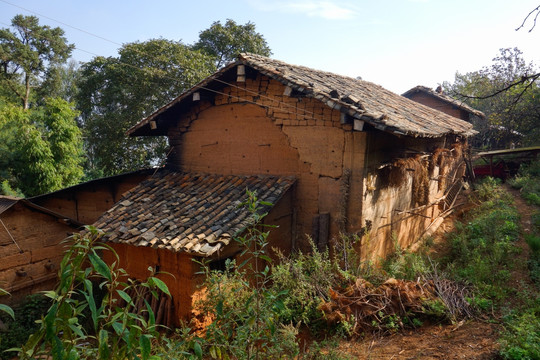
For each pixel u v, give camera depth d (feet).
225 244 21.71
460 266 27.37
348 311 18.85
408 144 32.50
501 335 16.25
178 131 33.53
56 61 103.81
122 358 6.95
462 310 19.40
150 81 56.80
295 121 27.55
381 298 19.63
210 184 29.91
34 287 33.73
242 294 14.21
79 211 38.14
